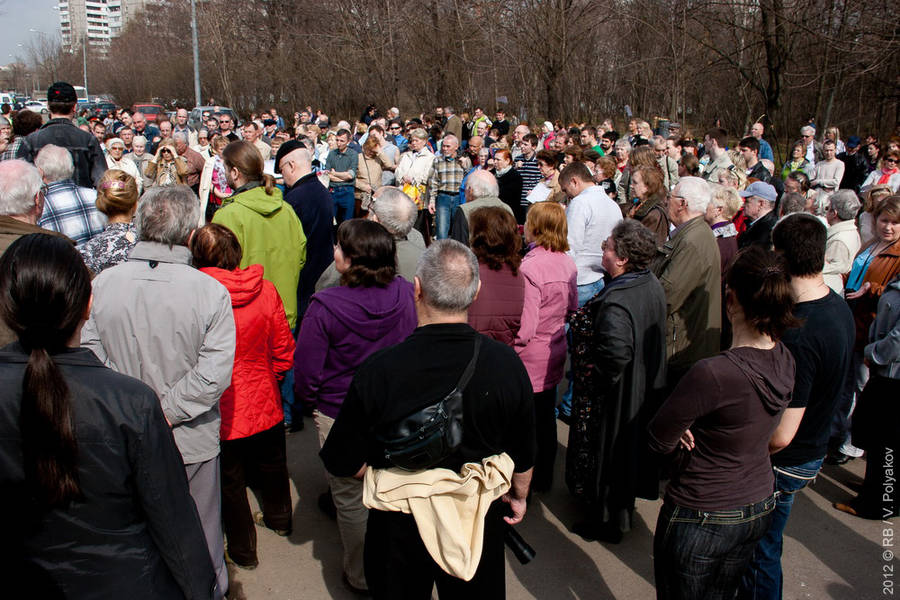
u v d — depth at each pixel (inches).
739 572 89.5
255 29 1105.4
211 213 247.4
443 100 889.5
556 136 392.2
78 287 62.8
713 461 85.4
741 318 85.4
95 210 149.4
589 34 780.6
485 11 822.5
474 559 74.2
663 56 700.0
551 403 149.1
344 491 110.6
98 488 62.7
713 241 146.6
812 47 616.1
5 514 61.7
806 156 402.3
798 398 94.8
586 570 127.0
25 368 61.1
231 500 119.0
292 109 1082.7
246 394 115.5
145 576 66.6
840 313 100.9
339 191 345.1
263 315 115.1
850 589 122.1
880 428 138.9
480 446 77.6
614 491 131.9
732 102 746.2
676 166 301.7
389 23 887.7
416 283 80.7
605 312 125.3
